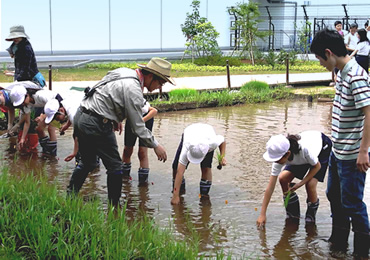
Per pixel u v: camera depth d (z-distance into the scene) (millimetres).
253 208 5773
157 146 5430
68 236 4332
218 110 12438
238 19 26594
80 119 5332
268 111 12344
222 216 5516
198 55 24719
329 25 27891
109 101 5273
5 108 8039
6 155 7617
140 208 5672
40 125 7152
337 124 4641
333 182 4930
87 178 6672
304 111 12398
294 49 27281
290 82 16562
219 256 4359
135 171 7047
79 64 19984
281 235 5074
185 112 12055
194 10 23609
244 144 8703
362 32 13664
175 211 5617
